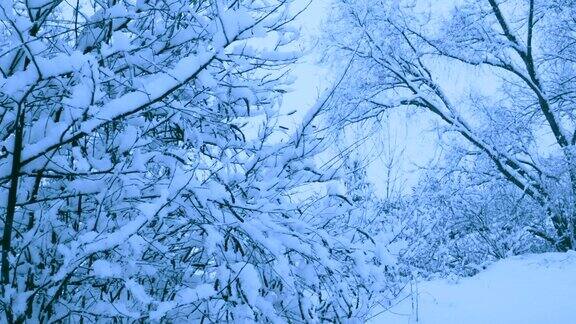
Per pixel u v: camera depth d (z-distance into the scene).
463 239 13.79
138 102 2.44
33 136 2.63
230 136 3.80
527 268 10.50
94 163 2.76
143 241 2.66
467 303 8.29
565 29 14.56
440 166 14.21
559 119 15.12
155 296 3.29
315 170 3.87
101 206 2.76
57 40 2.83
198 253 3.60
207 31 2.95
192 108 3.27
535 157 14.45
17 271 2.88
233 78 3.41
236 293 2.97
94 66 2.25
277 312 3.31
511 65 15.07
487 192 14.18
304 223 3.34
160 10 3.15
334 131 3.96
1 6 2.08
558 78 15.09
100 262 2.43
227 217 3.08
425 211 8.34
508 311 7.57
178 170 2.86
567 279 8.95
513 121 14.42
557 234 14.27
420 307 8.30
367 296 4.06
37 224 2.95
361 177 4.49
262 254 3.20
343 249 3.59
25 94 2.28
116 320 3.00
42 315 2.81
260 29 2.57
